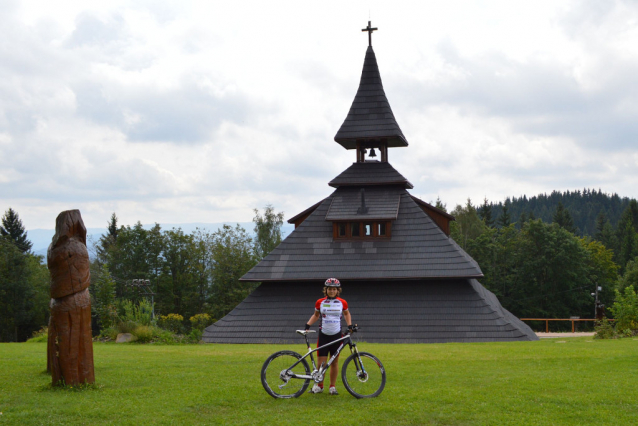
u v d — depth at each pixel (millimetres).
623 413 9688
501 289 96000
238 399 10586
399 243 32688
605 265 103688
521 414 9633
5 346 22062
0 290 75938
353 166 35969
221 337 30406
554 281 92562
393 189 35125
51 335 11547
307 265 32500
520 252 96062
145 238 80125
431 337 28938
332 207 34250
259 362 15602
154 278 79375
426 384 12047
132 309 29781
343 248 33031
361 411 9766
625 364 14375
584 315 93062
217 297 79250
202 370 13922
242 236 83500
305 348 22375
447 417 9492
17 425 8984
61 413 9594
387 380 12531
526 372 13508
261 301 32031
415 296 30875
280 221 88688
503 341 27719
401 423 9219
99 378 12617
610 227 162875
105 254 85562
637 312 27266
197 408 9992
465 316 29609
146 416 9461
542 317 90438
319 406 10117
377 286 31609
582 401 10391
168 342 25953
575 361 15133
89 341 11695
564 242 91688
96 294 37875
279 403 10320
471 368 14320
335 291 10930
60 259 11367
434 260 31406
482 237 94875
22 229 110250
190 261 80062
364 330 29734
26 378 12586
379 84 37094
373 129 35625
